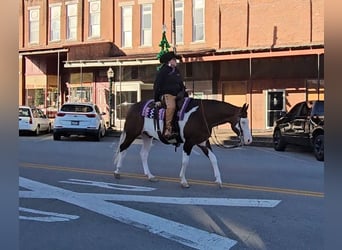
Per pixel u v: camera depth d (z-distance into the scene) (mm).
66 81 31250
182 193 8148
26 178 9547
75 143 19047
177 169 11297
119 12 29438
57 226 5969
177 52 25500
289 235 5551
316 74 23453
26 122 23094
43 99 31734
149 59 25953
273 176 10281
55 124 20500
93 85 30062
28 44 32719
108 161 12719
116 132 24922
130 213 6648
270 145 18781
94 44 28922
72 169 10984
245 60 24938
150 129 9172
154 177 9500
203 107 8539
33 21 32594
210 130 8602
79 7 30781
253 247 5113
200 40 26797
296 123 15156
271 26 24312
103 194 7969
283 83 24281
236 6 25172
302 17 23594
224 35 25531
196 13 26891
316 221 6172
